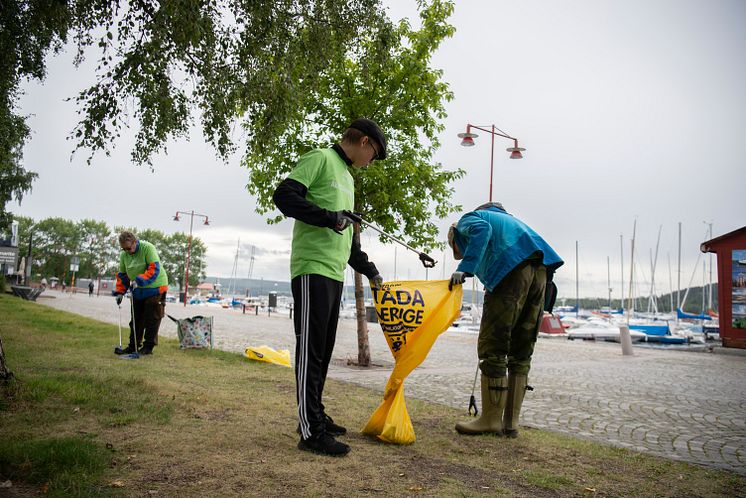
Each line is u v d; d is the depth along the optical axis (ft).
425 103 28.94
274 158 28.71
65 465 8.29
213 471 8.68
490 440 12.42
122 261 25.14
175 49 18.56
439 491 8.46
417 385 22.49
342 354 36.96
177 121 21.49
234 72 20.86
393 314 11.93
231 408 13.91
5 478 7.86
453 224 13.92
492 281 12.60
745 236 52.80
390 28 23.75
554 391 22.41
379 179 27.94
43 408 12.08
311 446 10.23
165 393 14.97
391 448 11.10
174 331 43.83
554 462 10.87
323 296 10.85
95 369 18.67
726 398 21.99
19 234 353.51
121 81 18.81
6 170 88.48
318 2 22.33
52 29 21.56
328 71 27.40
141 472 8.46
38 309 55.93
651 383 26.58
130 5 18.47
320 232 11.05
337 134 29.19
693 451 12.73
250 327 61.21
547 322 86.38
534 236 13.20
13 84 34.22
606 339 87.30
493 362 12.92
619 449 12.30
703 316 154.30
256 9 19.85
